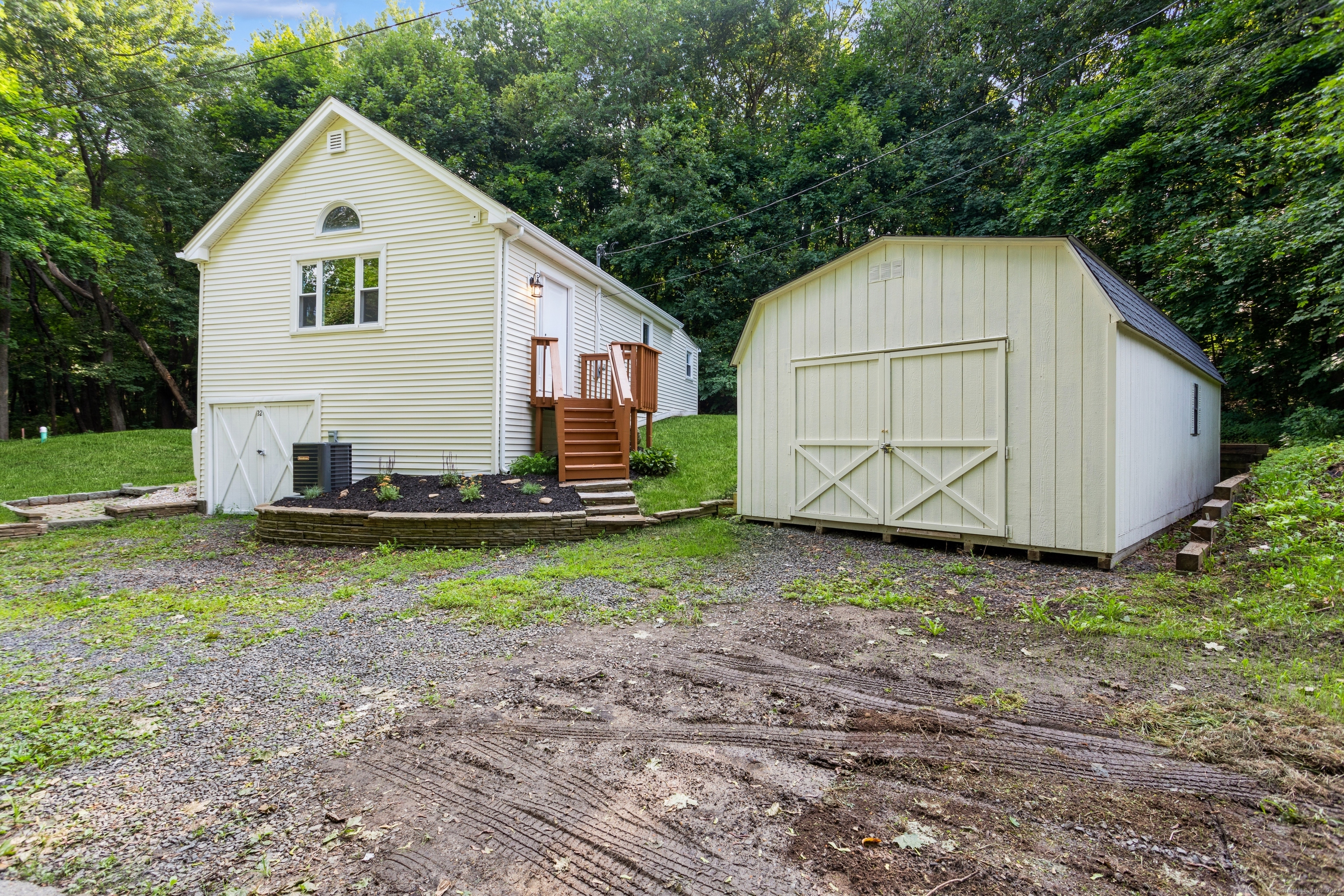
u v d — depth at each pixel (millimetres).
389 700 3098
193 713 2965
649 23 23703
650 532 7586
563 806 2180
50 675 3490
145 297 20844
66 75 17656
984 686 3141
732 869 1838
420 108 23328
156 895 1758
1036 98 20828
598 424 9711
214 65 20312
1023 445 5895
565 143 24156
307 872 1853
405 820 2111
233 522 9500
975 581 5195
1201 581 4914
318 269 10445
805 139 22828
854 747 2555
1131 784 2250
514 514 7266
